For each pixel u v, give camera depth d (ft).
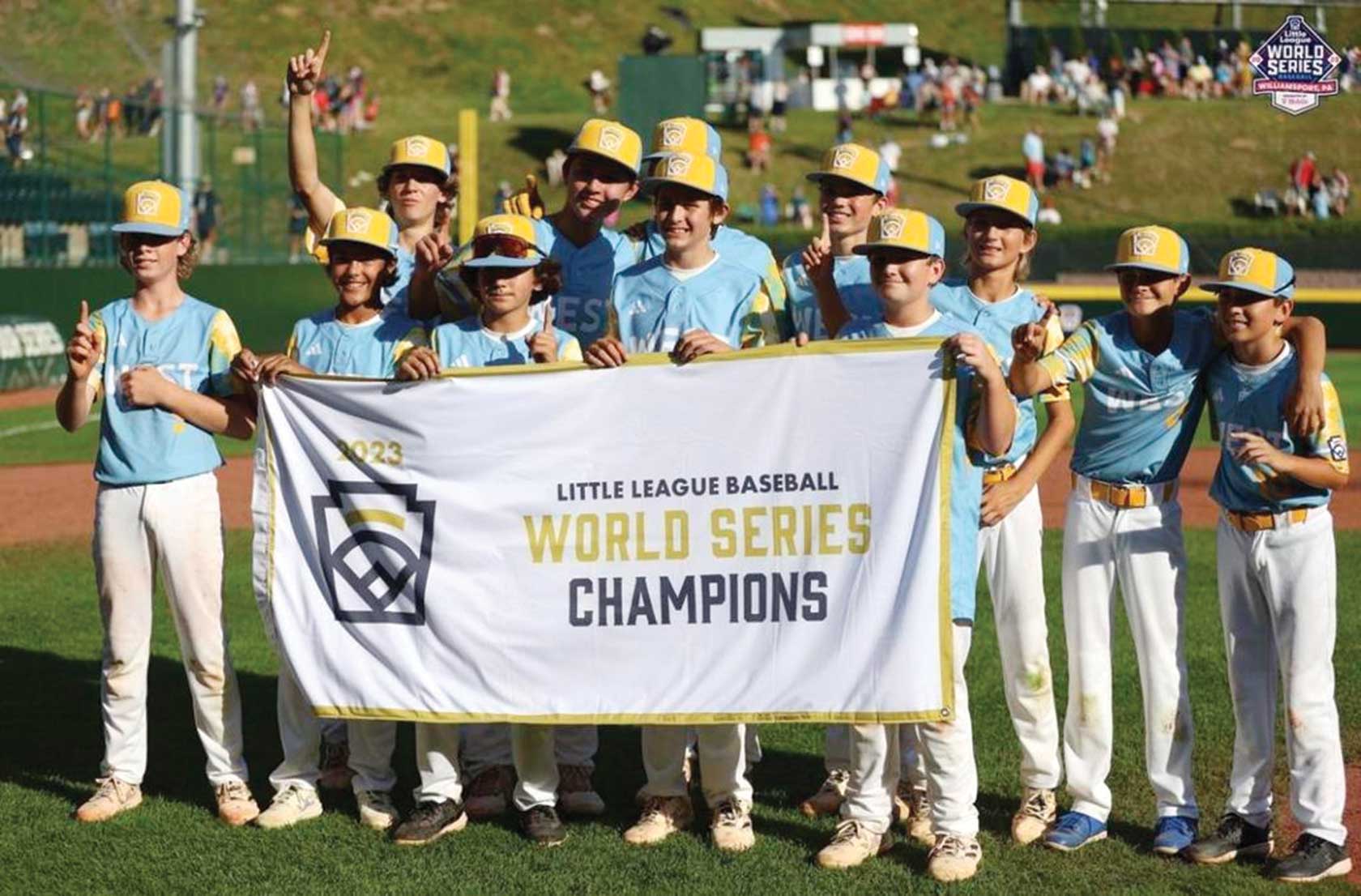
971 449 27.76
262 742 36.63
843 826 28.68
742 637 28.25
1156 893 26.89
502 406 29.09
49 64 138.51
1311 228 197.47
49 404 110.93
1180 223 199.11
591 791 31.94
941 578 27.25
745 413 28.19
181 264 31.73
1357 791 32.35
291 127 34.99
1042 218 214.48
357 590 29.68
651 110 231.30
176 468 30.27
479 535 29.22
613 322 30.99
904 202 217.97
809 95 256.93
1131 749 34.88
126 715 31.09
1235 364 28.12
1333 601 27.99
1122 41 257.96
